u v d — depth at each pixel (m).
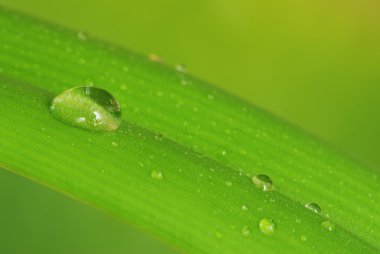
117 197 0.07
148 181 0.07
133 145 0.08
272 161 0.08
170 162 0.08
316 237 0.07
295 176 0.08
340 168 0.08
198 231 0.07
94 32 0.11
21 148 0.07
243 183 0.08
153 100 0.08
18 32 0.08
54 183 0.07
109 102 0.08
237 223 0.07
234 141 0.08
